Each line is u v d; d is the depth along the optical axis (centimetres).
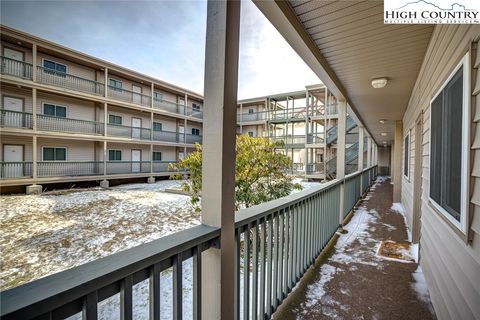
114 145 1352
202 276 113
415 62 279
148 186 1299
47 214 664
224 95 109
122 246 425
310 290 214
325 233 313
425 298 203
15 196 943
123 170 1354
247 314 145
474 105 115
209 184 113
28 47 1039
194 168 412
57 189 1124
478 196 111
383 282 228
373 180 1193
